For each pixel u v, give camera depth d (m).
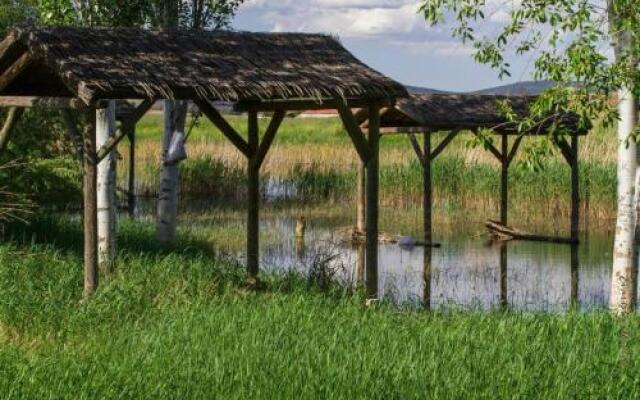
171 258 18.27
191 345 12.08
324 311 14.40
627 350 11.88
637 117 16.52
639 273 23.53
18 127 22.53
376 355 11.61
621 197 16.69
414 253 27.12
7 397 10.02
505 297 20.42
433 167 36.38
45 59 15.22
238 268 19.39
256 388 10.52
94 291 15.20
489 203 35.22
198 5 24.36
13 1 30.31
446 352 11.95
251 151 19.48
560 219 33.50
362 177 30.41
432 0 15.37
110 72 15.08
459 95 29.19
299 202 39.34
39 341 12.91
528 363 11.61
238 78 16.02
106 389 10.36
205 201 38.94
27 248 17.98
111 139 15.29
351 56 18.03
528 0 14.55
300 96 16.17
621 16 14.34
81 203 29.38
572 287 21.62
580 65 13.70
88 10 20.00
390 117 29.86
